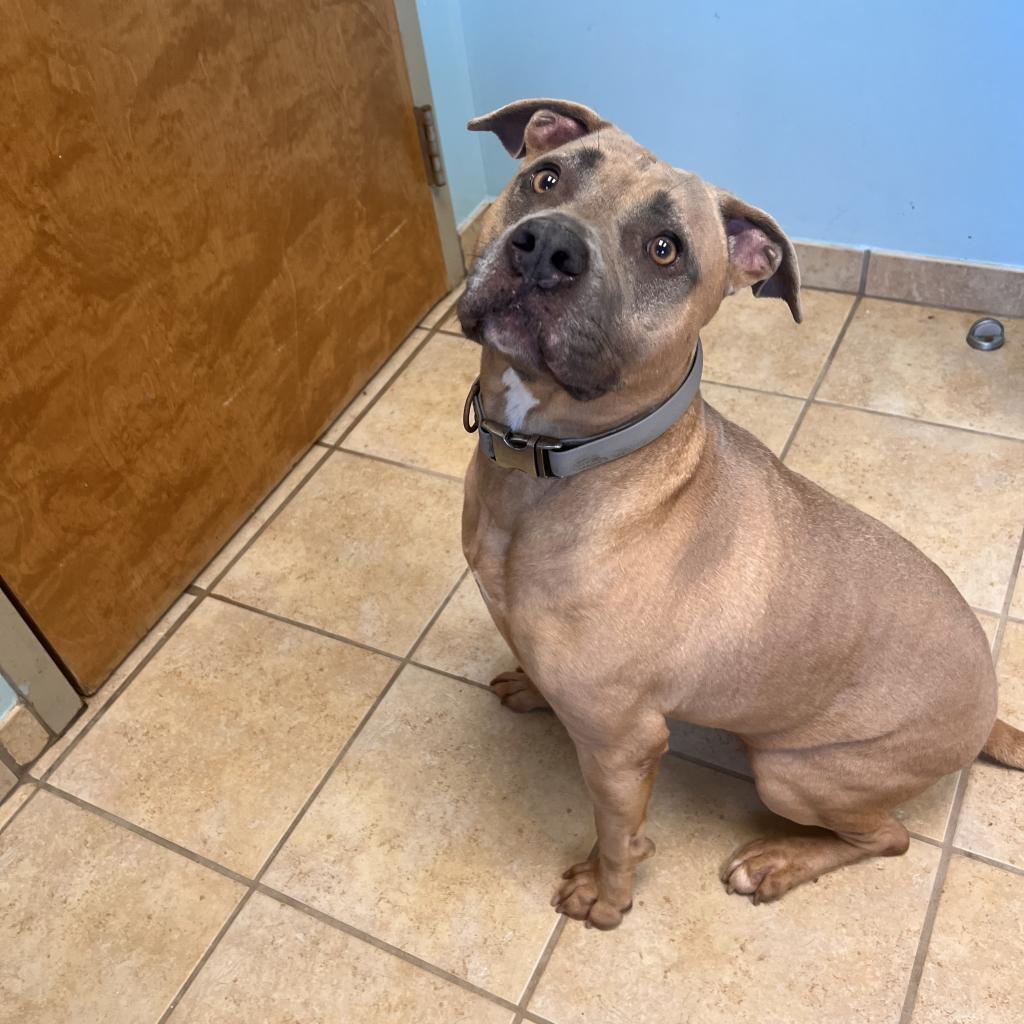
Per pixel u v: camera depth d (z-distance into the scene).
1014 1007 1.74
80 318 1.99
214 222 2.25
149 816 2.07
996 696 1.74
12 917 1.93
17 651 2.05
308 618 2.40
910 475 2.57
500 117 1.64
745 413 2.78
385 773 2.11
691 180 1.38
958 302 2.99
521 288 1.25
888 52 2.62
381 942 1.88
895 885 1.89
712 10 2.71
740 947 1.83
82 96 1.87
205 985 1.84
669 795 2.06
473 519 1.61
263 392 2.55
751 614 1.52
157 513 2.32
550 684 1.54
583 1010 1.78
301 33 2.36
